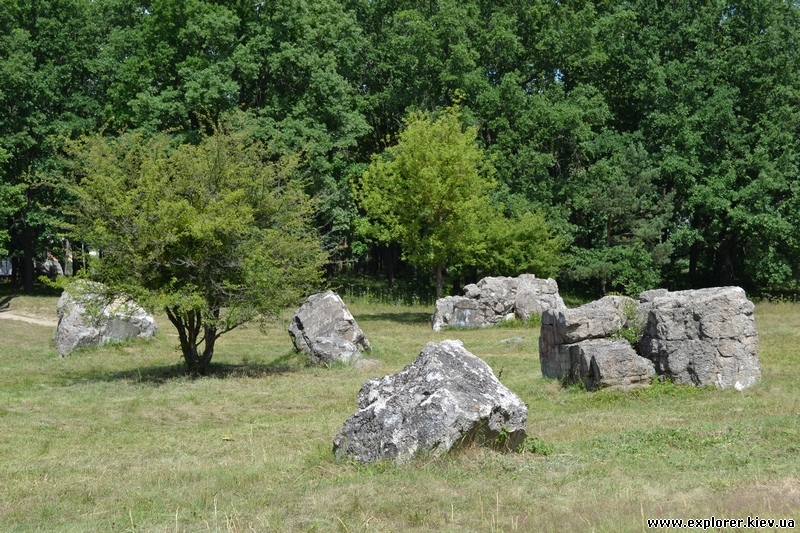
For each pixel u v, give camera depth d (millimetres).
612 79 47469
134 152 21641
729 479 9203
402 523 8094
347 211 42625
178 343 27422
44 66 43000
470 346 26578
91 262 19594
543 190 43094
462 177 35531
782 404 14258
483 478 9539
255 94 43375
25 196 43500
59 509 9188
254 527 8141
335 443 10867
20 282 51781
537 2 43875
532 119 42312
